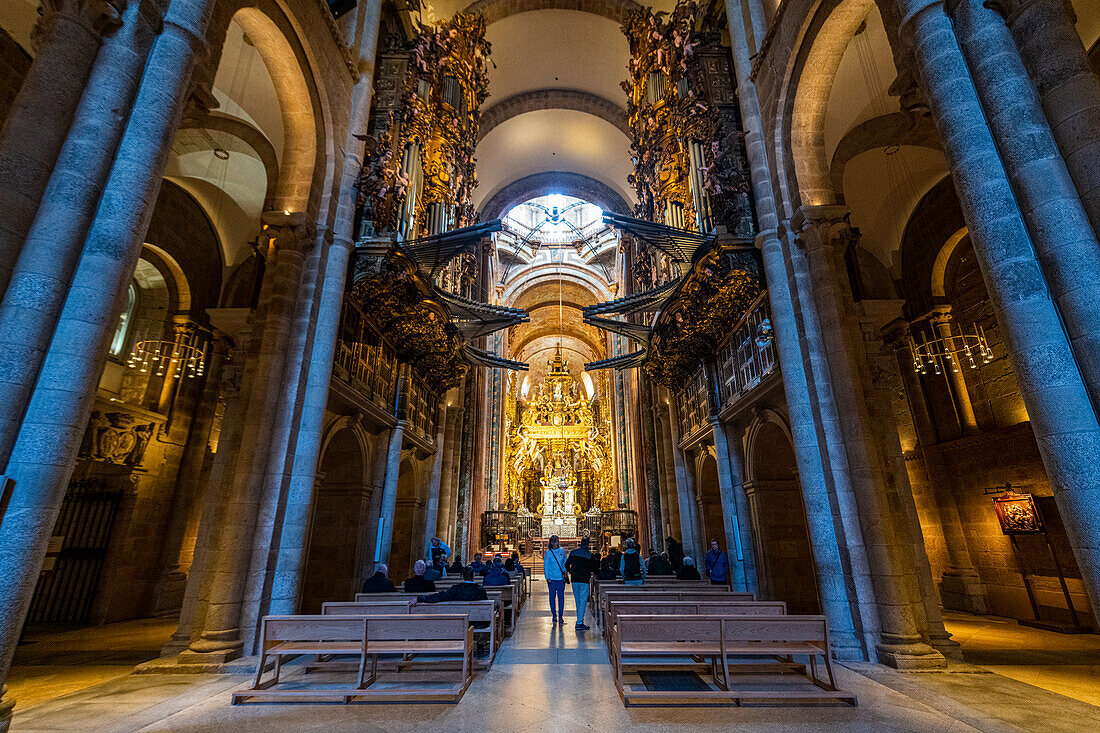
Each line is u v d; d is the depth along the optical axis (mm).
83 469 12320
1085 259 3736
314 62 9047
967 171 4488
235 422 8406
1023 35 4383
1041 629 10102
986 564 12180
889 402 8219
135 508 12422
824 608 7465
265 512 7703
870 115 11547
